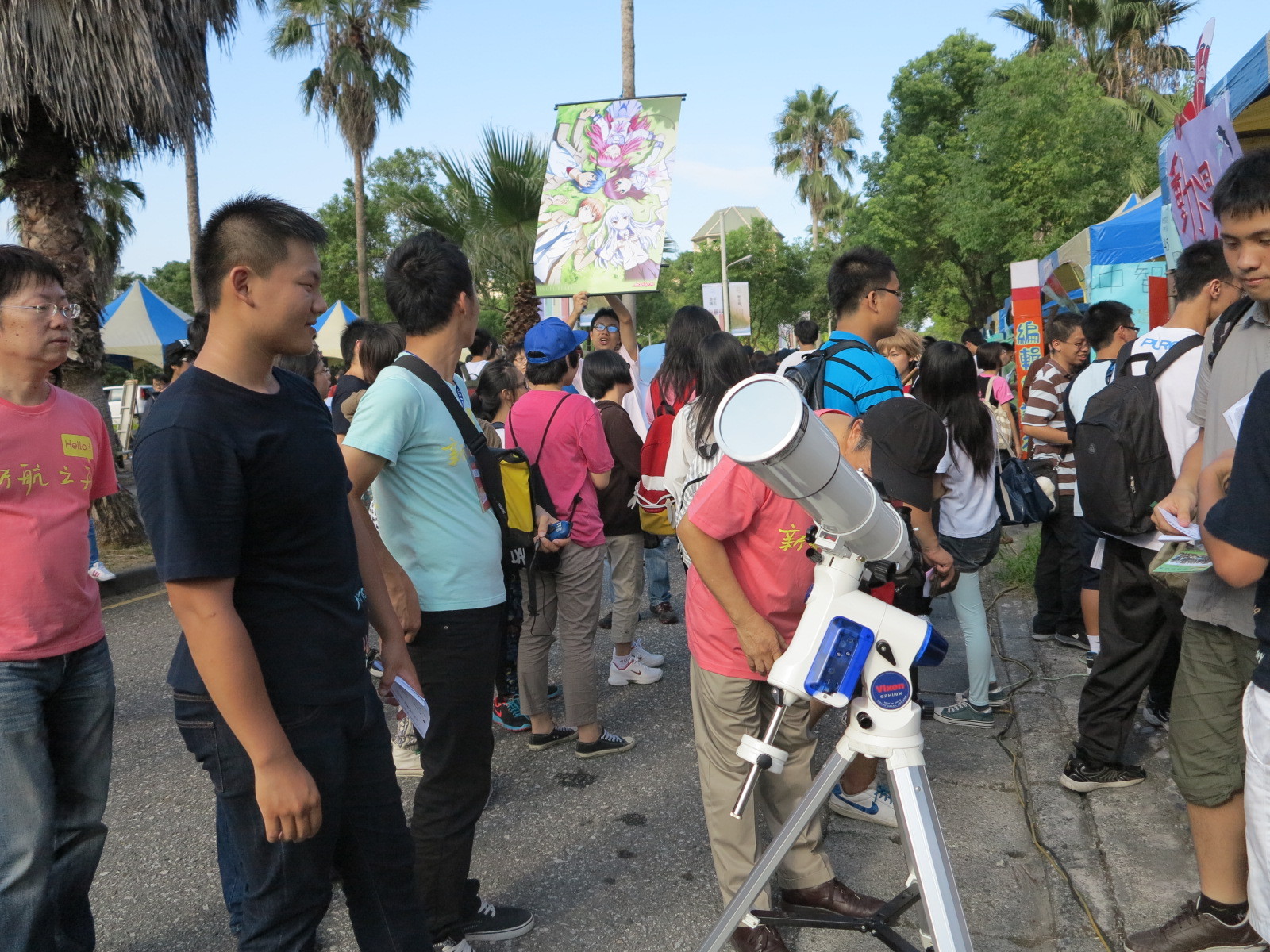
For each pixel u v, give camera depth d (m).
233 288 1.70
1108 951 2.50
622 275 5.98
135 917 2.90
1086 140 20.19
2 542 2.21
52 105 7.34
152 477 1.59
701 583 2.46
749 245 43.19
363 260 26.73
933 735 4.03
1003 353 8.59
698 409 2.85
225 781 1.78
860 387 2.98
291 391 1.83
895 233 27.05
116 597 7.50
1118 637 3.23
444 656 2.43
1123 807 3.22
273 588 1.74
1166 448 2.96
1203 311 3.04
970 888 2.88
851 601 1.79
